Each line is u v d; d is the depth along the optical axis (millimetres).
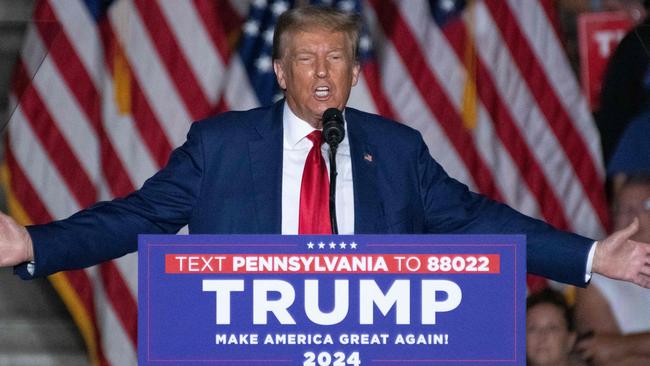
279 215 13297
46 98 25484
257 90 25312
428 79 25797
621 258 13391
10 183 25312
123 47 25547
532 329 25859
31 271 13039
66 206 25359
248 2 26609
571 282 13602
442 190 14102
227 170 13594
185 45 25609
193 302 11398
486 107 25891
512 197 25844
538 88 26016
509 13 26078
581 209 25938
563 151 25984
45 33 25516
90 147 25438
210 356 11398
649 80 26141
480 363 11438
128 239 13562
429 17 26031
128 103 25453
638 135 26062
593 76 26469
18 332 26906
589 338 25812
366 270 11406
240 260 11391
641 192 25922
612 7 26969
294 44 13289
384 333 11406
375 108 25266
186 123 25438
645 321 25750
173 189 13695
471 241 11414
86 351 26859
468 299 11430
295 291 11391
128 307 25750
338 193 13438
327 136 12688
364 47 25344
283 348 11398
